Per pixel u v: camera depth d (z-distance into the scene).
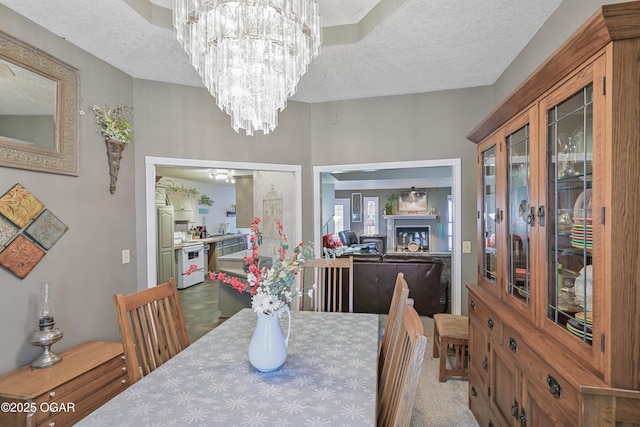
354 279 4.34
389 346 1.62
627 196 1.00
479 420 2.11
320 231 3.84
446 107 3.43
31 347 2.08
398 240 10.19
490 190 2.18
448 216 9.88
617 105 1.00
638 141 0.99
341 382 1.34
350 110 3.71
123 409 1.15
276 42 2.11
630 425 1.00
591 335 1.13
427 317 4.26
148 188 3.11
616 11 0.94
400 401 0.99
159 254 5.79
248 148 3.53
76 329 2.42
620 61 1.00
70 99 2.38
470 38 2.39
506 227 1.86
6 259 1.95
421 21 2.17
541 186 1.48
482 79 3.16
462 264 3.38
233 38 2.07
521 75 2.58
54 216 2.25
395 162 3.58
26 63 2.07
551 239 1.42
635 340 0.99
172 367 1.48
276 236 4.59
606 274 1.03
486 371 1.97
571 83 1.24
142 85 3.09
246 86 2.30
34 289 2.11
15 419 1.68
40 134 2.15
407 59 2.73
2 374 1.92
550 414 1.24
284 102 2.47
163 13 2.24
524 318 1.64
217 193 9.48
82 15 2.07
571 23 1.87
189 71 2.95
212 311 4.90
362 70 2.95
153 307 1.73
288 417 1.10
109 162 2.74
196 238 7.89
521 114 1.67
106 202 2.72
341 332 1.93
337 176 7.26
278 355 1.41
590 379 1.06
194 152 3.30
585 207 1.18
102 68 2.70
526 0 1.95
